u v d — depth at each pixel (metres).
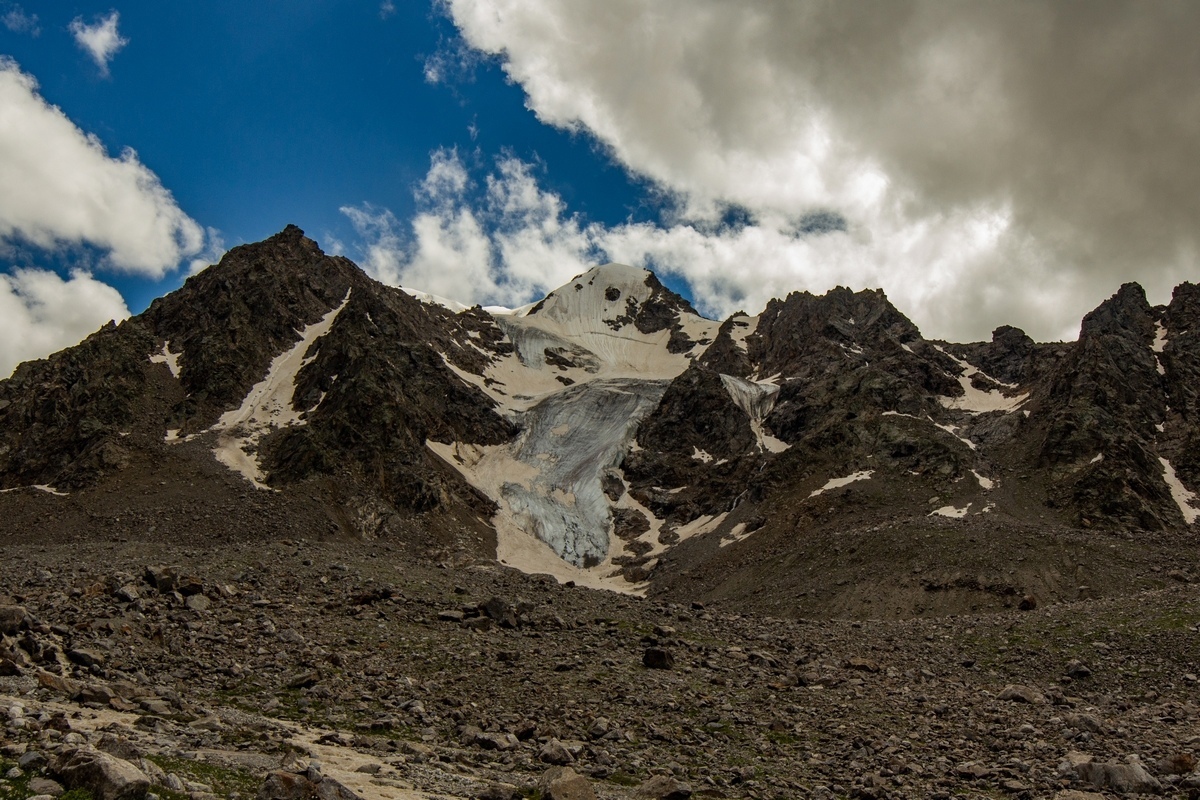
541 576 65.88
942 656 51.41
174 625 38.25
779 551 123.31
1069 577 94.94
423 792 20.52
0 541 111.94
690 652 45.91
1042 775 28.78
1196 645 48.88
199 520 119.25
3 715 20.19
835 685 41.91
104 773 15.98
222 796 17.50
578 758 27.83
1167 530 117.69
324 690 32.34
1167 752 31.77
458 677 36.69
